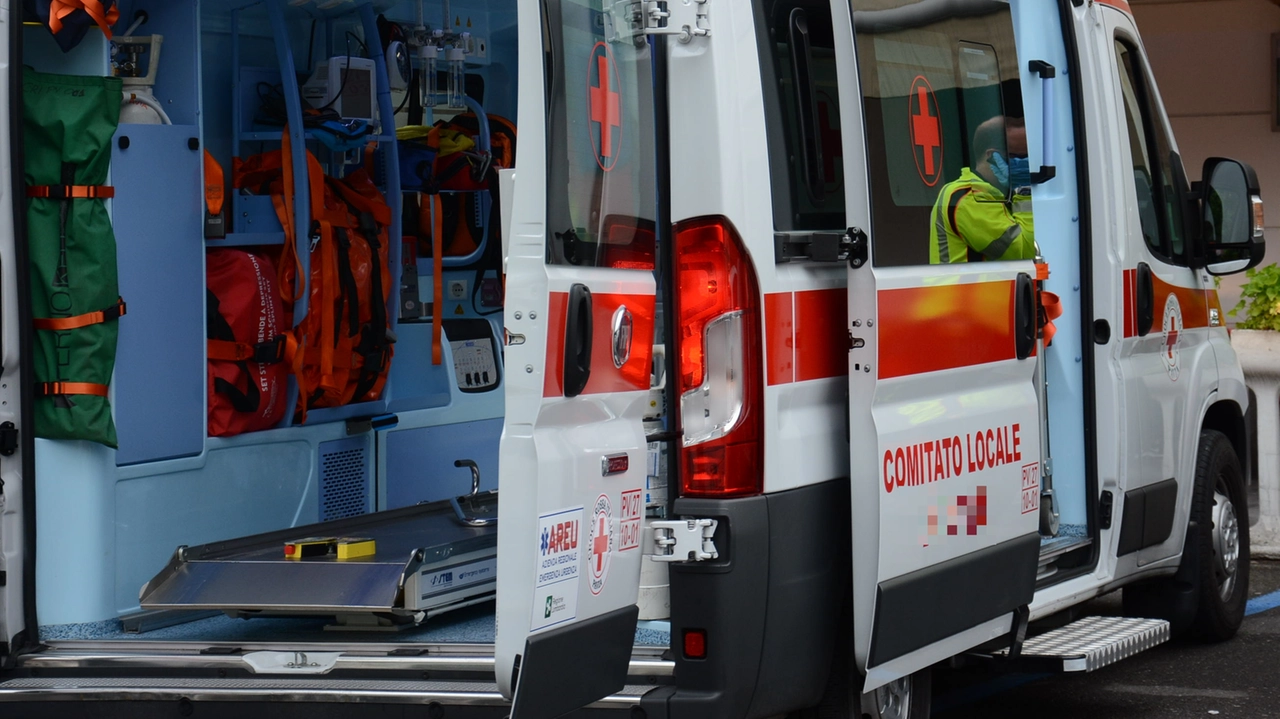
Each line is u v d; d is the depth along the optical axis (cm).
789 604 402
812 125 423
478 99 747
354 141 623
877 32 425
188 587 489
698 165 387
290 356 577
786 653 403
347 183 632
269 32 635
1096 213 609
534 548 342
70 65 509
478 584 512
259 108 623
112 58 528
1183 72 1188
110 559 511
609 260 376
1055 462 619
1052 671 526
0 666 471
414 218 692
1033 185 622
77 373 494
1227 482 722
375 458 632
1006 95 511
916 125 444
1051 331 600
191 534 544
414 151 676
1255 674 659
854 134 407
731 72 389
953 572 447
